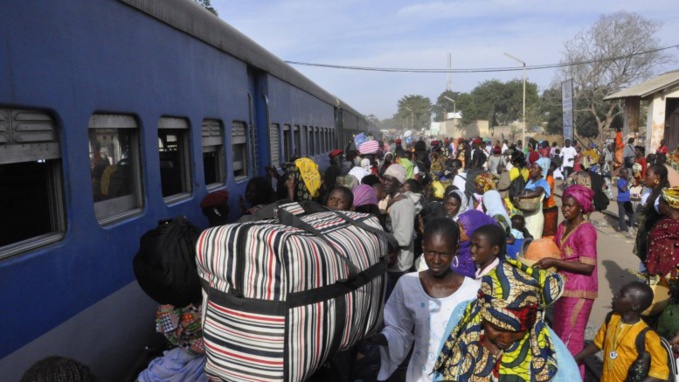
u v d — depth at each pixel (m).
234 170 6.96
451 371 2.31
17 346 2.62
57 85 3.07
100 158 3.64
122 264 3.74
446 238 2.62
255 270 1.95
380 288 2.46
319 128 14.95
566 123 21.06
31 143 2.89
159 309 2.87
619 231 10.52
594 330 5.34
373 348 3.48
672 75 22.75
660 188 4.71
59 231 3.13
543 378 2.12
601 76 37.25
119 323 3.65
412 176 9.46
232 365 2.01
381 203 5.86
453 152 24.05
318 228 2.34
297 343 1.98
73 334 3.10
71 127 3.20
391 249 2.78
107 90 3.63
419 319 2.75
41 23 2.94
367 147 10.24
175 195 5.01
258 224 2.18
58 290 2.99
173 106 4.75
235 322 1.99
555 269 3.68
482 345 2.25
